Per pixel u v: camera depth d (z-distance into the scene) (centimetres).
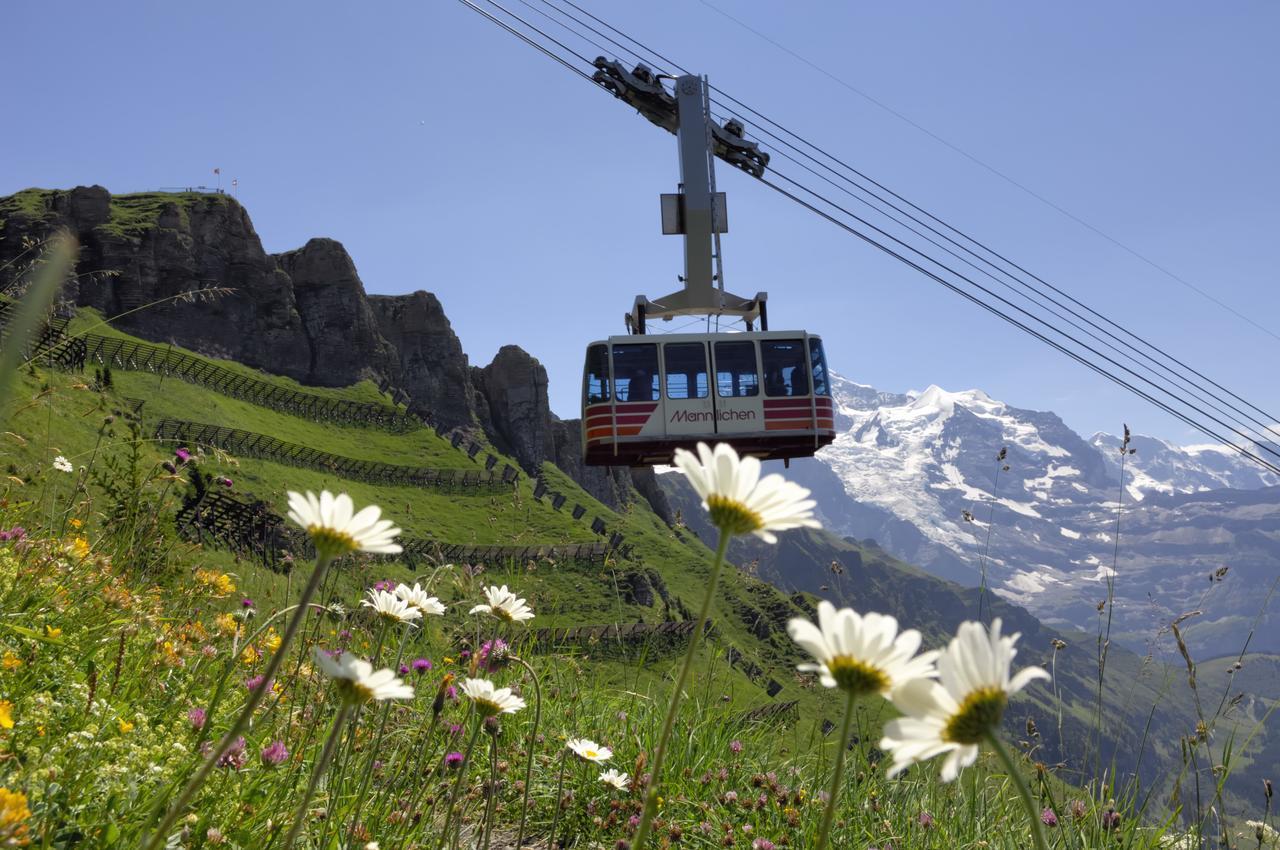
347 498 180
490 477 19550
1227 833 481
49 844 263
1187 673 548
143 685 414
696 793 586
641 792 531
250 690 407
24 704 338
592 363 3238
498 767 509
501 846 477
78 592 479
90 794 300
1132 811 531
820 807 552
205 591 525
